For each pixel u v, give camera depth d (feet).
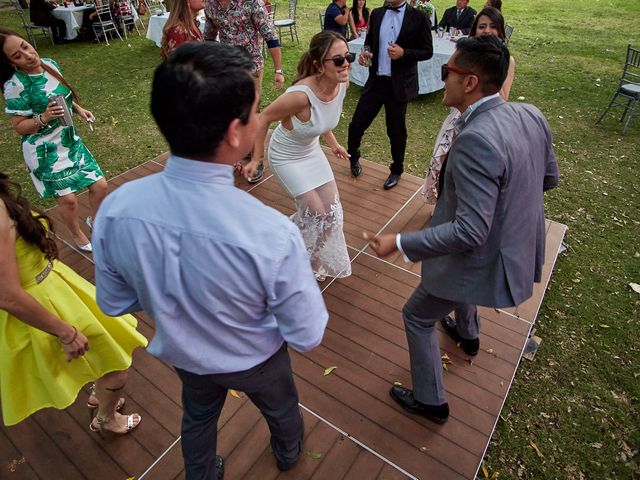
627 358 8.87
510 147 4.78
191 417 4.88
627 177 15.01
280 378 4.79
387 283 10.09
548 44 29.30
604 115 18.63
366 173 14.32
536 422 7.70
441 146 10.34
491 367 8.25
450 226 4.85
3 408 5.58
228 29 12.67
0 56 8.15
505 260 5.21
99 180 10.41
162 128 3.01
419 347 6.57
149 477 6.55
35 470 6.66
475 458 6.79
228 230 3.15
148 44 29.84
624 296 10.29
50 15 29.40
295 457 6.38
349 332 8.89
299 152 8.89
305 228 9.46
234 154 3.22
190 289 3.36
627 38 30.17
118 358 5.93
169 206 3.19
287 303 3.57
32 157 9.36
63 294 5.41
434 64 20.29
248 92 3.00
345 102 21.56
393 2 11.42
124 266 3.40
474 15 22.99
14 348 5.31
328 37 7.70
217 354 3.91
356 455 6.81
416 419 7.30
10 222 4.43
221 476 6.37
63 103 8.84
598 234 12.31
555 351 8.97
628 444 7.41
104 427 6.84
